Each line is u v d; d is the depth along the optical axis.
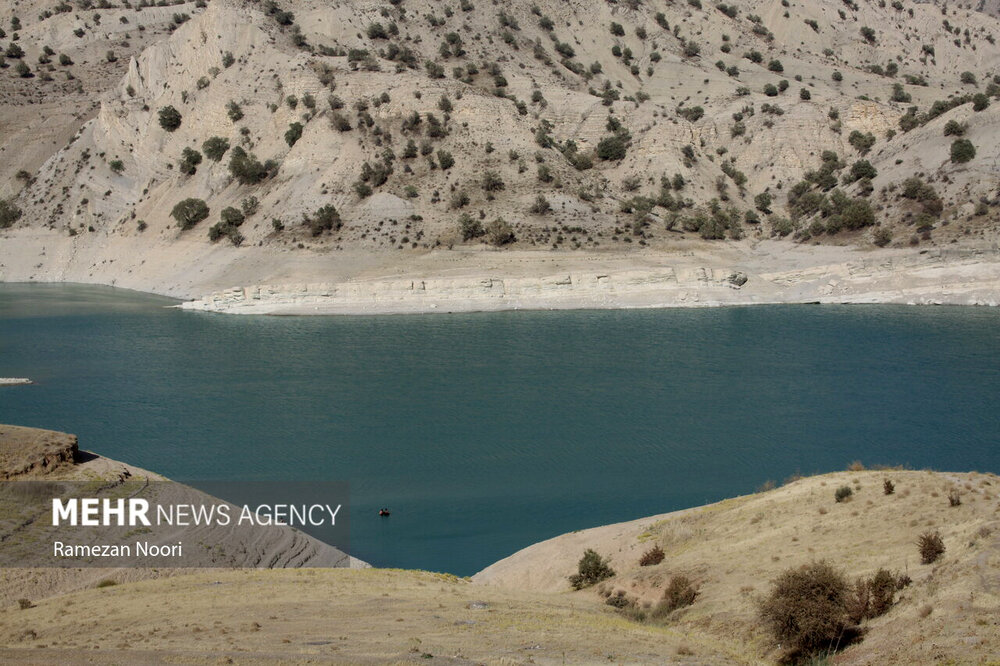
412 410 70.00
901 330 101.25
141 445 61.16
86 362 89.75
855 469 45.00
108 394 76.19
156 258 154.88
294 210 145.88
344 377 81.56
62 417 68.88
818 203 146.88
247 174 158.12
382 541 45.41
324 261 133.38
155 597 31.59
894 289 122.56
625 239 137.25
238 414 69.12
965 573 25.61
